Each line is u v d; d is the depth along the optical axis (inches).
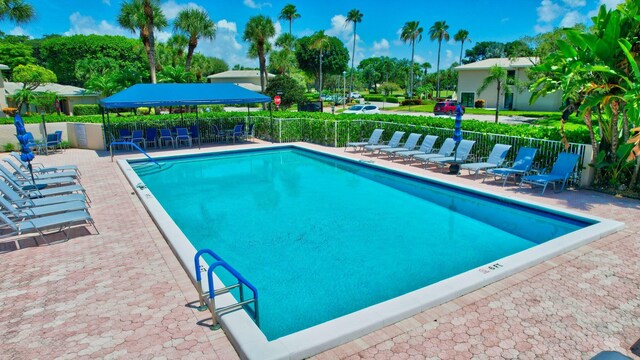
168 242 269.3
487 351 156.0
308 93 3248.0
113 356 155.9
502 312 182.5
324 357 152.3
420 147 569.0
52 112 1355.8
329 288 238.5
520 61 1646.2
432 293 191.0
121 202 376.5
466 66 1825.8
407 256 282.4
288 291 234.8
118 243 274.7
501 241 308.7
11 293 207.3
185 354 156.4
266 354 148.3
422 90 3031.5
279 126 782.5
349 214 378.9
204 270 221.0
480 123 541.6
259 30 1670.8
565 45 385.7
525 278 215.2
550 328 170.7
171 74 1312.7
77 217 283.7
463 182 443.8
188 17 1366.9
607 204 350.6
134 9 1147.9
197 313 185.0
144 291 206.7
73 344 164.1
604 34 358.6
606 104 368.5
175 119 794.2
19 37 2807.6
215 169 592.4
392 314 173.5
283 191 466.0
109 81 1336.1
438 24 2731.3
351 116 764.6
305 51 2854.3
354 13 2459.4
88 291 208.2
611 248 254.5
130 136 716.7
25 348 162.2
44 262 245.0
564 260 237.3
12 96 1203.2
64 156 653.9
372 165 555.2
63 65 2357.3
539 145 443.8
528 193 392.5
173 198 441.7
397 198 431.2
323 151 660.1
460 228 338.0
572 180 415.5
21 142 375.6
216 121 827.4
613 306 187.6
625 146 370.6
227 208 402.0
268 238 319.6
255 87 2198.6
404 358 151.7
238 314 175.2
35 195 360.8
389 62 4163.4
